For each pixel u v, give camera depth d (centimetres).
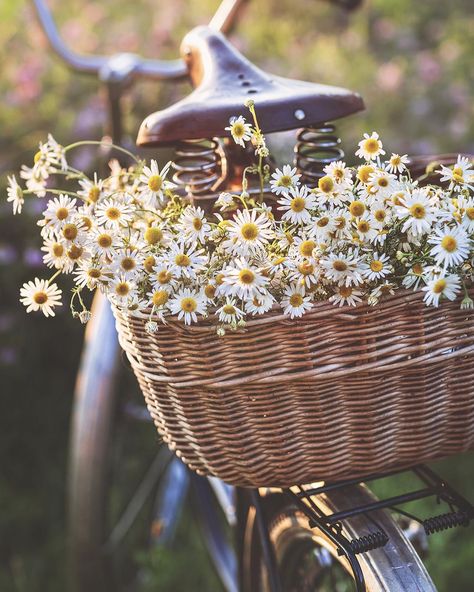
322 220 127
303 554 156
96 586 207
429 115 344
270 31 394
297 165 148
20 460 281
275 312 129
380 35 414
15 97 329
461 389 135
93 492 204
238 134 132
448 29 406
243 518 166
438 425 136
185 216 129
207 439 136
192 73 154
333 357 131
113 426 203
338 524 141
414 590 136
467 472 251
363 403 133
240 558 168
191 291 129
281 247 129
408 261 128
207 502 202
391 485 235
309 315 129
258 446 135
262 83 145
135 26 391
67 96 336
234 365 131
